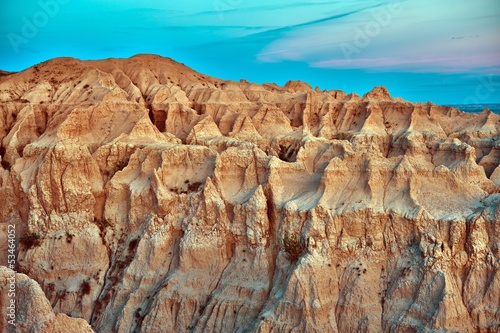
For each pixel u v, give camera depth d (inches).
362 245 2289.6
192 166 2728.8
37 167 2854.3
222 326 2287.2
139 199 2689.5
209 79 4894.2
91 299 2546.8
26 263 2645.2
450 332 2025.1
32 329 1579.7
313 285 2175.2
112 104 3368.6
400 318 2123.5
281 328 2133.4
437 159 3046.3
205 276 2426.2
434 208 2287.2
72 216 2731.3
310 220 2314.2
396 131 4178.2
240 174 2605.8
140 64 4591.5
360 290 2204.7
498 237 2159.2
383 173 2405.3
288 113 4466.0
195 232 2471.7
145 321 2345.0
